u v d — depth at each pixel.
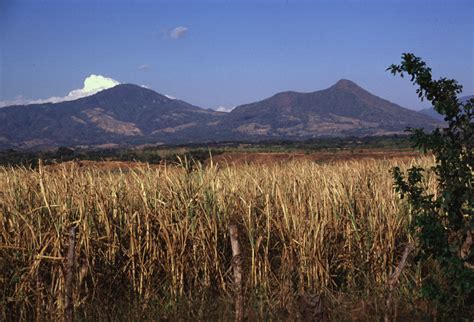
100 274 8.77
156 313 8.66
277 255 9.87
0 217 8.54
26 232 8.53
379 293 9.15
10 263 8.30
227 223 9.76
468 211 6.66
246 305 8.82
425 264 9.70
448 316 7.92
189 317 8.64
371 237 10.04
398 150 67.00
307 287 9.20
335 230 10.23
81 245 8.61
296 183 11.13
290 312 8.60
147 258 9.17
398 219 10.22
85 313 8.31
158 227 9.38
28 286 8.24
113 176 10.26
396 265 10.04
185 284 9.41
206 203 9.76
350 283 9.70
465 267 6.77
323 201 10.41
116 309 8.80
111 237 9.14
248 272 9.31
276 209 10.18
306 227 9.52
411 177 7.25
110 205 9.40
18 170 9.95
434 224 6.95
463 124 6.71
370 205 10.56
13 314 8.27
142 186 9.62
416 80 6.80
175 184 9.93
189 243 9.40
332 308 8.97
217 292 9.40
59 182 9.47
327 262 9.51
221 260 9.57
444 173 6.92
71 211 9.03
